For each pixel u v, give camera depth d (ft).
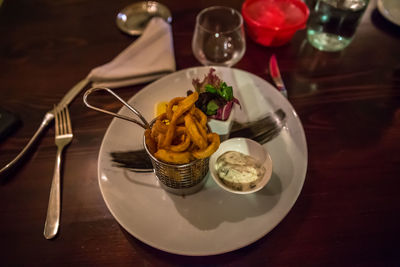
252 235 2.15
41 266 2.14
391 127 2.85
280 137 2.72
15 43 3.55
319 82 3.21
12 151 2.72
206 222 2.26
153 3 3.91
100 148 2.60
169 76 3.10
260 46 3.56
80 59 3.41
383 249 2.17
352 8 3.05
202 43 3.22
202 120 2.01
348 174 2.56
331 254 2.16
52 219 2.30
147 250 2.21
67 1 4.01
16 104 3.04
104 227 2.31
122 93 3.15
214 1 4.00
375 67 3.32
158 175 2.36
